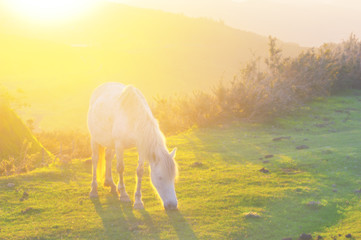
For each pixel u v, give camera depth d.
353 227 5.79
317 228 5.93
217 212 6.51
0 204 7.07
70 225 6.02
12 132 12.44
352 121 14.84
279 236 5.65
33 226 6.00
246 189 7.70
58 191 7.84
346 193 7.34
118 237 5.58
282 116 15.95
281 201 7.01
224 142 12.54
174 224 6.00
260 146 11.74
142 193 7.71
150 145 5.98
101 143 7.30
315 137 12.42
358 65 21.83
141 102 6.36
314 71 19.48
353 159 9.27
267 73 19.62
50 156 12.55
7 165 10.65
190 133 14.25
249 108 15.83
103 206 6.90
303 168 9.05
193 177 8.71
